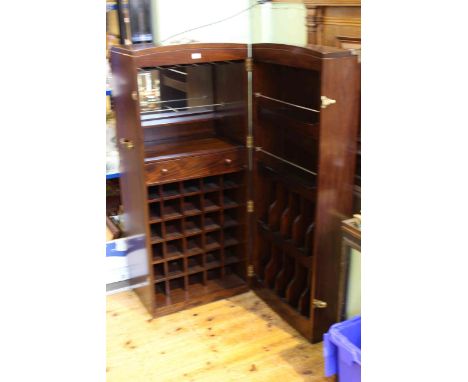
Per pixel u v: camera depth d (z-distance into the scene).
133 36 2.37
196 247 2.45
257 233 2.42
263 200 2.37
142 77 2.35
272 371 1.96
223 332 2.22
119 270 2.55
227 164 2.27
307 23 2.13
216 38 2.48
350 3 1.87
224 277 2.58
